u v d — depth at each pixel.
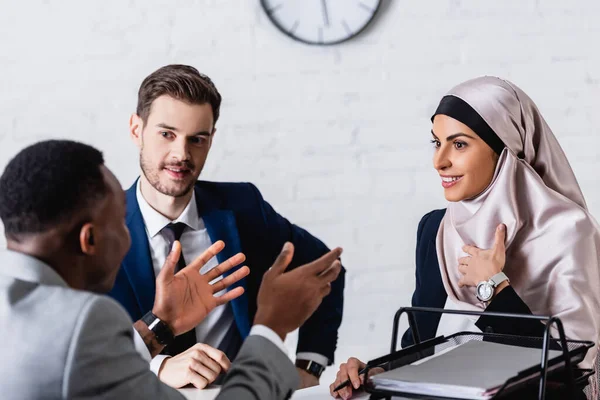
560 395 1.09
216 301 1.36
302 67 2.56
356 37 2.58
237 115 2.55
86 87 2.47
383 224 2.63
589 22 2.68
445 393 0.99
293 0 2.53
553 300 1.54
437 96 2.63
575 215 1.56
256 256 1.87
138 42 2.48
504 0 2.63
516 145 1.58
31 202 0.92
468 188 1.59
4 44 2.43
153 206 1.75
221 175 2.55
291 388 1.02
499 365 1.08
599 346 1.51
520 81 2.66
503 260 1.49
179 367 1.49
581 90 2.69
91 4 2.46
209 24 2.51
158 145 1.68
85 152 0.97
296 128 2.57
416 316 1.72
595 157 2.70
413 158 2.63
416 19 2.60
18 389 0.86
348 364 1.37
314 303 1.05
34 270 0.93
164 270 1.34
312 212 2.60
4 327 0.88
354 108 2.60
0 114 2.44
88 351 0.87
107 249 0.97
